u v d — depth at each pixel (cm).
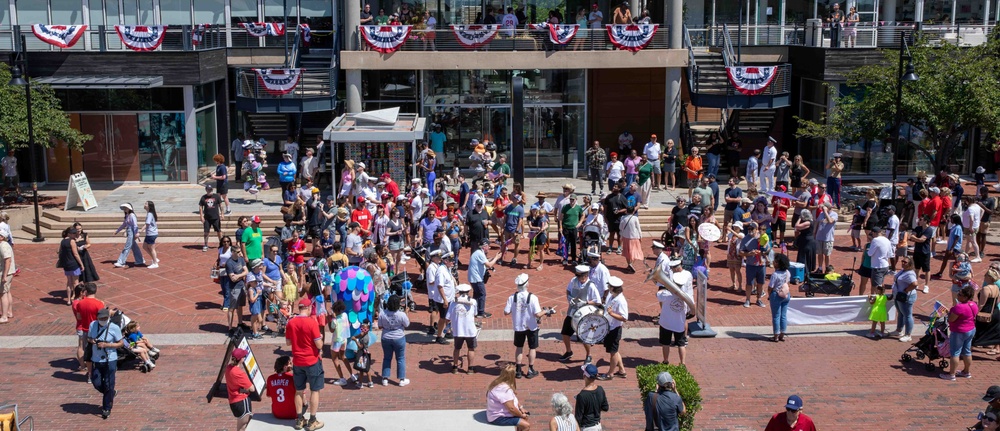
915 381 1530
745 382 1524
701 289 1750
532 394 1465
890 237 2111
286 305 1764
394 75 3372
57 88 3019
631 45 3075
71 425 1355
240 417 1272
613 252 2362
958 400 1450
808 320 1744
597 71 3419
